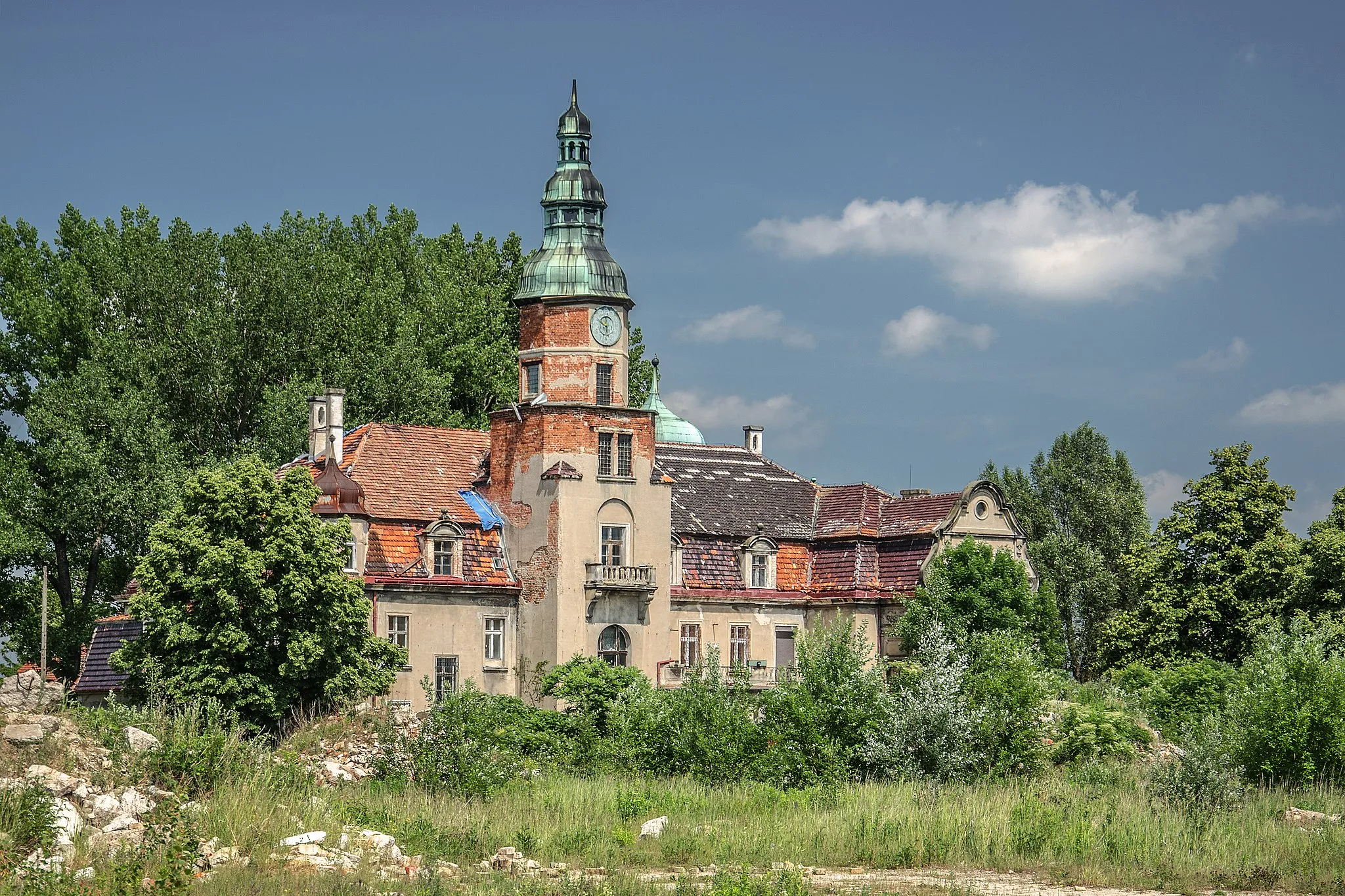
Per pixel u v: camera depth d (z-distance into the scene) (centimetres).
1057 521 11344
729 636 8000
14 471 8275
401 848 3703
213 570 5706
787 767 5153
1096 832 3947
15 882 3016
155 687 5544
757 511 8369
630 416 7569
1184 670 7150
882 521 8325
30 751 3725
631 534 7519
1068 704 6188
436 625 7150
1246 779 5116
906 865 3772
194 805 3619
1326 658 5850
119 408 8138
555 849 3797
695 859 3772
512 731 5547
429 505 7388
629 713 5669
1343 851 3797
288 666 5734
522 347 7688
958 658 5794
